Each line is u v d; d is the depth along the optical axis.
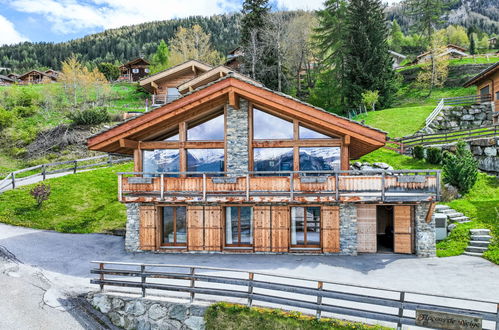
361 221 15.25
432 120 32.28
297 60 52.44
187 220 15.45
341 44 44.16
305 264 13.55
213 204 15.30
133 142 15.77
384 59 41.38
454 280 11.68
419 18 71.56
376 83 40.28
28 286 12.12
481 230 15.24
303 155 15.36
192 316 10.39
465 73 48.72
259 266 13.35
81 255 14.94
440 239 16.00
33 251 15.05
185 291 10.60
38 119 44.06
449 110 34.16
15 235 16.80
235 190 14.31
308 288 9.52
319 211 15.09
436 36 48.25
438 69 46.28
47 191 20.39
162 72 31.42
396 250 15.04
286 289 9.70
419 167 23.33
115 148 16.39
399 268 13.02
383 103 41.12
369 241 15.18
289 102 14.38
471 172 19.52
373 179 13.73
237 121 15.47
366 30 41.94
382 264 13.52
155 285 10.96
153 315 10.73
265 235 15.05
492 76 33.09
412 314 9.59
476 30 109.00
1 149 36.22
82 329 10.46
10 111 43.19
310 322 9.35
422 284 11.37
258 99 14.47
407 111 36.44
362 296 9.02
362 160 25.39
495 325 8.67
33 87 62.66
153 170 16.16
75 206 20.64
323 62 46.75
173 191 14.63
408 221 14.95
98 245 16.27
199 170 15.88
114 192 22.98
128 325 10.91
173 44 66.25
